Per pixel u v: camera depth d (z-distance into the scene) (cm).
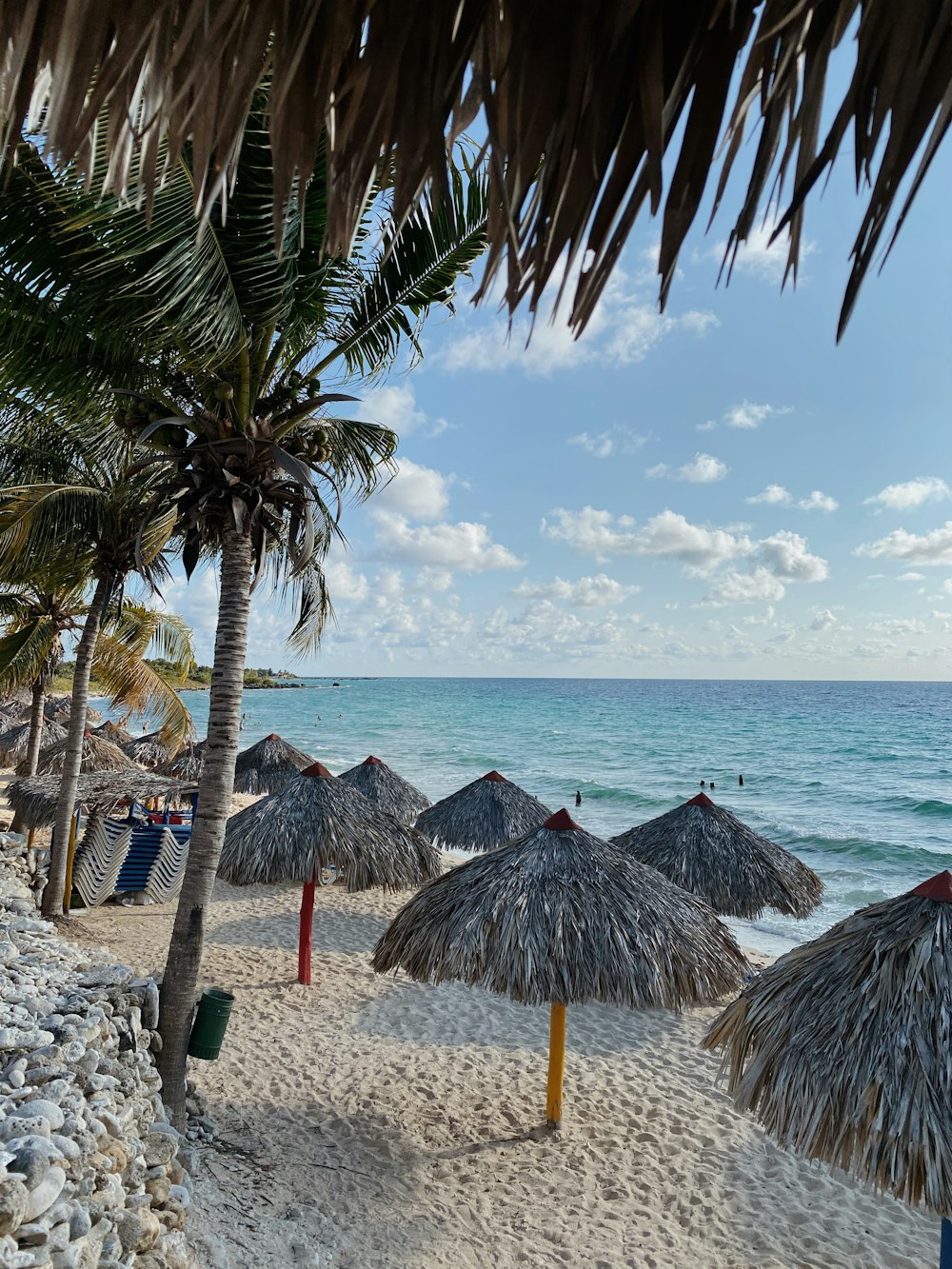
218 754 549
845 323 81
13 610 1307
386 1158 555
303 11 105
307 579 680
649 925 572
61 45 108
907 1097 335
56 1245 260
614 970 545
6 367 506
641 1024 830
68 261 448
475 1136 598
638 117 88
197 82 106
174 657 1333
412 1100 643
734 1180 560
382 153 103
